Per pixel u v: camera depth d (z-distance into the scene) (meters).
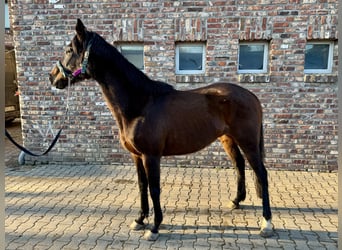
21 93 4.04
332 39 3.57
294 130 3.77
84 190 3.29
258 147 2.41
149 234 2.27
